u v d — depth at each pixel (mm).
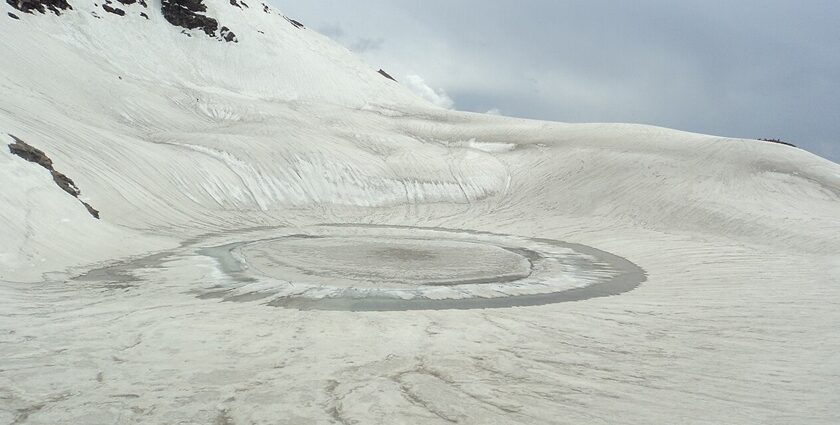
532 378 6430
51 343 7137
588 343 8102
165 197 21703
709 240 21891
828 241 19797
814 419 5262
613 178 31078
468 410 5367
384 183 32125
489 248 19812
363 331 8430
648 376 6594
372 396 5664
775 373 6754
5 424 4773
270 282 12547
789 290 13047
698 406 5594
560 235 23875
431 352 7398
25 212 13078
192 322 8508
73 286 10945
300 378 6168
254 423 4949
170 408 5230
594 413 5363
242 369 6426
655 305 11289
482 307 11141
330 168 31453
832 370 6883
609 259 18562
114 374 6125
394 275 14172
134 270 12930
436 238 21922
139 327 8078
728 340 8398
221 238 18859
